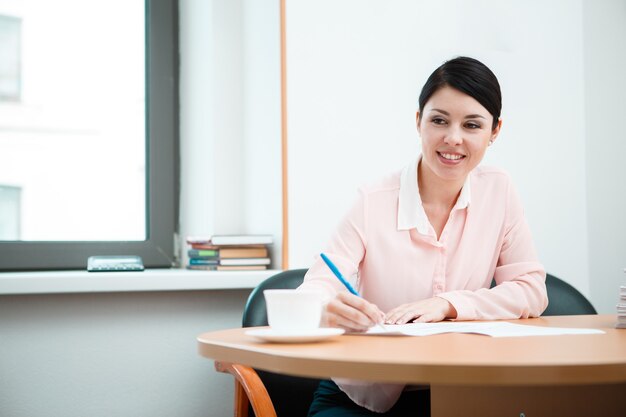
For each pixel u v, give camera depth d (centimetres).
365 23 242
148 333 225
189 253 245
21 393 211
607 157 267
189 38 268
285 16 230
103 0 257
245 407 160
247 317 167
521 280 160
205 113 261
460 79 152
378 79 243
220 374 232
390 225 163
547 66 265
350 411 139
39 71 248
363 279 166
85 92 254
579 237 265
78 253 246
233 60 260
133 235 259
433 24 252
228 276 224
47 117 249
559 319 151
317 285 147
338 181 237
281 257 231
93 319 219
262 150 244
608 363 81
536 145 262
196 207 265
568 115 266
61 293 215
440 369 81
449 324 133
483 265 168
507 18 260
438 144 154
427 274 162
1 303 210
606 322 143
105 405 219
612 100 268
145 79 262
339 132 238
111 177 256
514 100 259
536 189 261
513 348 96
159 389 225
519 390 106
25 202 245
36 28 248
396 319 138
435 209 166
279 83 231
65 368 215
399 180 168
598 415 109
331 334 105
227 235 238
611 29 268
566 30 266
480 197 168
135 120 260
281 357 91
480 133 154
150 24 262
